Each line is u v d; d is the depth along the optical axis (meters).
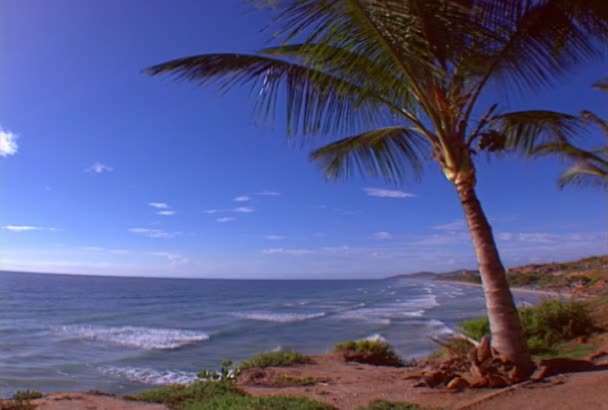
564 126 6.62
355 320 39.81
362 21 4.32
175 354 22.84
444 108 5.44
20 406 6.01
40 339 28.19
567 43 4.91
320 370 10.37
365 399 5.87
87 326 36.44
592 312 12.12
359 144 7.55
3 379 16.52
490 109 5.79
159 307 59.06
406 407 4.95
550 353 8.66
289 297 88.62
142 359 21.36
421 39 4.58
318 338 28.80
